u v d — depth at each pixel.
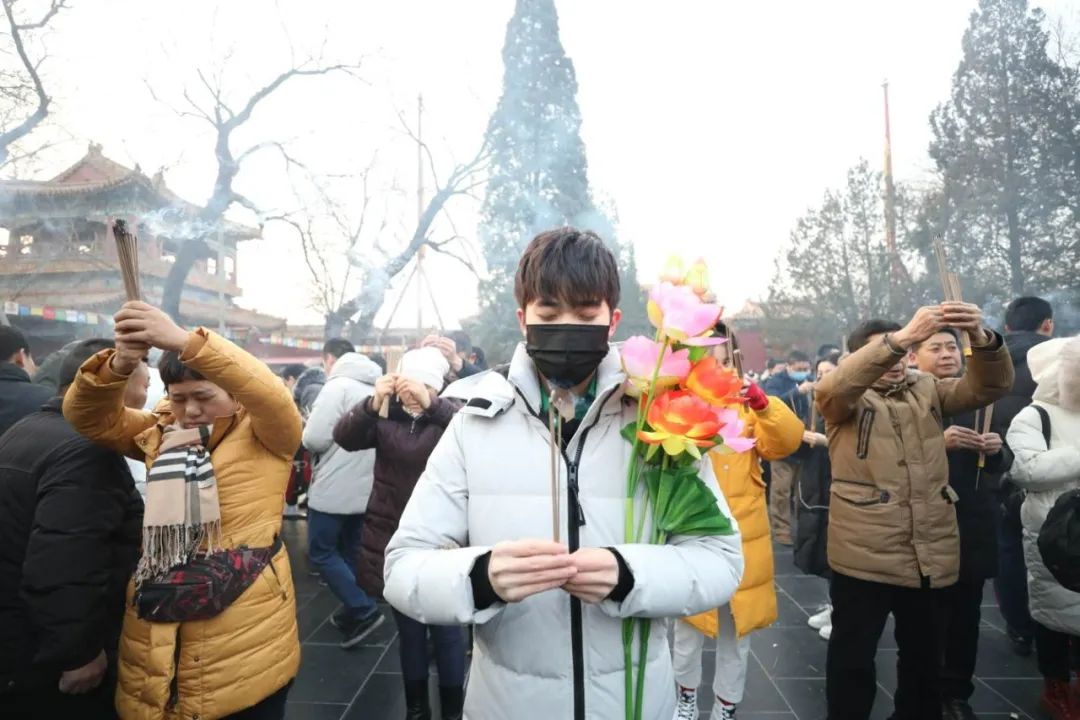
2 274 12.02
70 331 12.58
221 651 1.58
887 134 18.86
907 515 2.17
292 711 2.73
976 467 2.47
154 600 1.54
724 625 2.47
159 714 1.55
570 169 17.05
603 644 1.12
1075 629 2.30
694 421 1.02
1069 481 2.31
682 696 2.50
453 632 2.61
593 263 1.14
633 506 1.15
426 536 1.18
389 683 2.97
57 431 1.66
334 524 3.37
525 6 17.20
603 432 1.19
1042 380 2.57
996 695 2.73
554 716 1.11
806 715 2.65
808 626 3.54
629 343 1.10
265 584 1.65
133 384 1.81
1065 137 13.50
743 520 2.39
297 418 1.72
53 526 1.52
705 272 1.23
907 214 17.14
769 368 8.10
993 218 14.32
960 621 2.52
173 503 1.56
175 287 11.70
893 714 2.36
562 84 17.12
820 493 2.94
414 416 2.52
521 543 1.00
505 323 16.88
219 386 1.54
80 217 11.80
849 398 2.17
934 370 2.53
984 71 14.48
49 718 1.73
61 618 1.51
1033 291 13.69
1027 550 2.48
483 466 1.18
